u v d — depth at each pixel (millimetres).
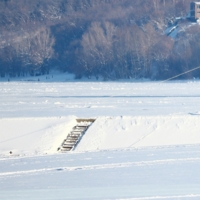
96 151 85375
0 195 59750
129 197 58188
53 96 191875
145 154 80875
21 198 58500
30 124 109625
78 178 66750
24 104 157125
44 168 72562
